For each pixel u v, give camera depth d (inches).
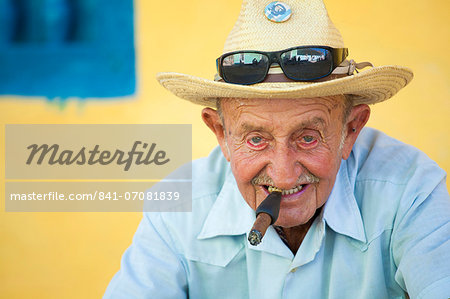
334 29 108.0
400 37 237.6
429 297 99.1
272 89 97.3
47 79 258.8
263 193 109.1
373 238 114.7
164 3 252.1
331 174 108.1
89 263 249.4
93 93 257.0
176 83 109.7
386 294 114.3
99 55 256.2
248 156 106.9
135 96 256.1
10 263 249.4
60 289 247.4
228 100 107.8
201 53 252.1
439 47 236.7
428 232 108.0
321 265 117.4
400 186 116.3
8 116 258.2
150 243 121.6
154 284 116.8
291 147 105.3
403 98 238.8
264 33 105.3
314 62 101.0
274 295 117.7
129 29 253.1
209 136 255.1
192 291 121.3
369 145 128.6
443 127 237.1
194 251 120.5
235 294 121.3
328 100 104.4
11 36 257.9
